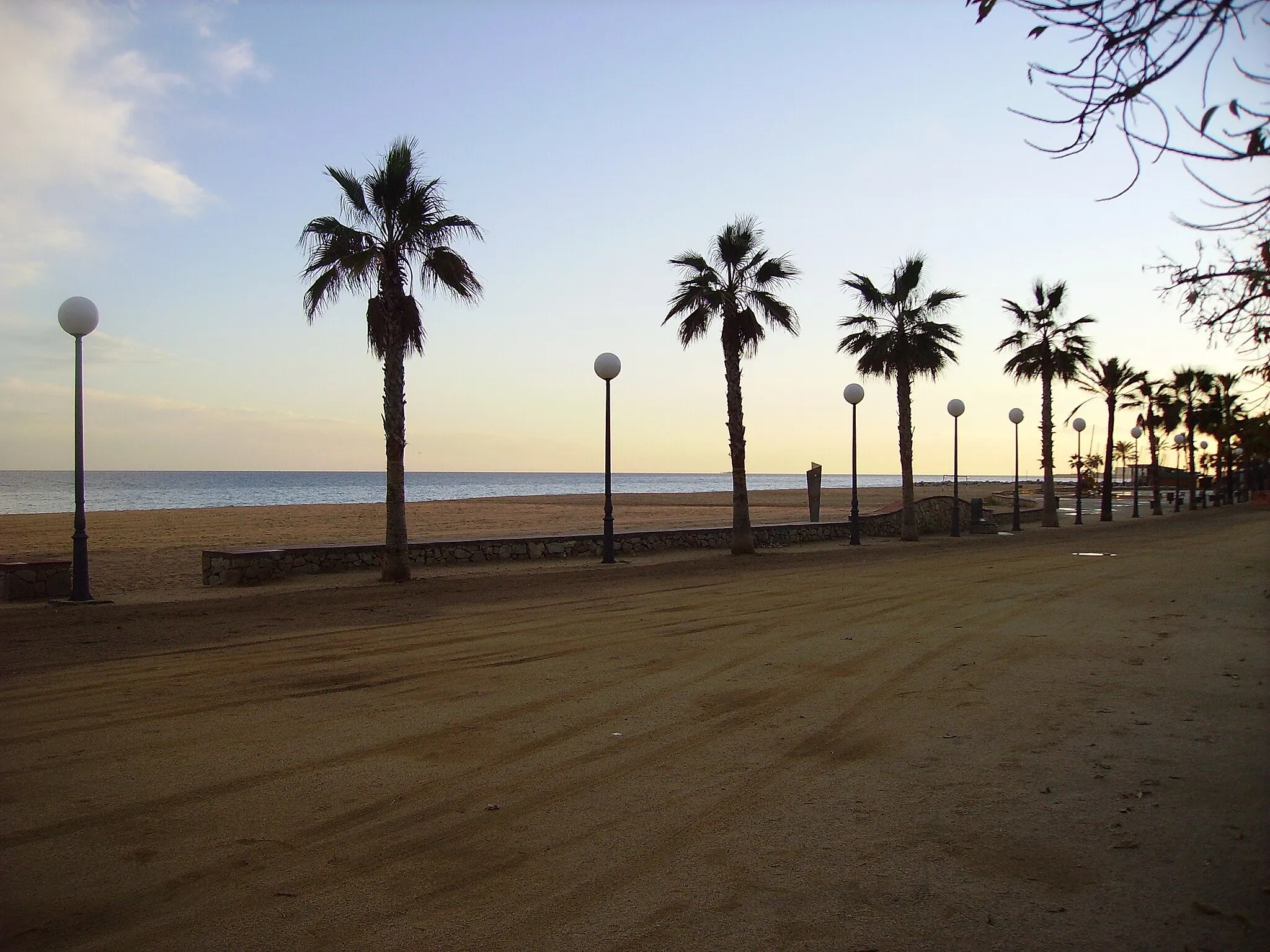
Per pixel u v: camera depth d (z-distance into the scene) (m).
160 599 15.62
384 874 4.57
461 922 4.05
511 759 6.43
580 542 23.92
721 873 4.51
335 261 17.69
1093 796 5.54
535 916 4.09
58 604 14.88
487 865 4.66
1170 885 4.30
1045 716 7.42
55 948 3.89
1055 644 10.57
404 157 17.80
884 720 7.37
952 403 34.00
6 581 15.69
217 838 5.07
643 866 4.61
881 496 80.62
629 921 4.03
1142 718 7.32
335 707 8.01
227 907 4.24
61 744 6.90
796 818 5.23
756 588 16.62
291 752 6.64
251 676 9.29
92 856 4.85
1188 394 46.34
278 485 148.25
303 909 4.21
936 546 27.94
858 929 3.92
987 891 4.27
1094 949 3.72
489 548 22.30
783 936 3.88
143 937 3.98
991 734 6.90
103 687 8.80
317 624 12.74
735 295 24.75
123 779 6.08
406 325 18.36
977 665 9.44
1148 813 5.23
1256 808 5.28
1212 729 6.97
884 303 30.59
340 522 41.09
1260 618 12.34
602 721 7.43
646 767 6.21
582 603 14.70
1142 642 10.63
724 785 5.84
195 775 6.16
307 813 5.43
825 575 18.77
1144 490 90.00
